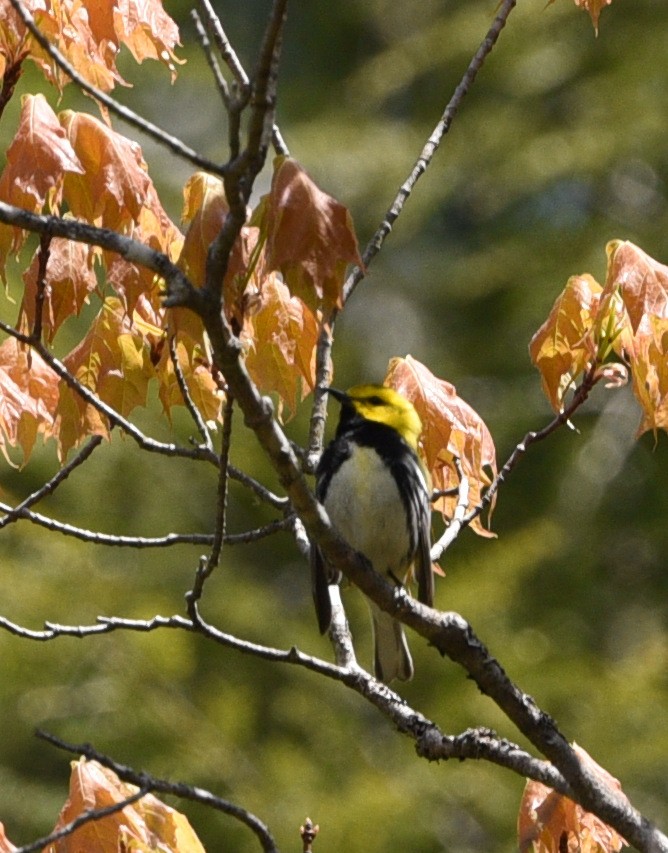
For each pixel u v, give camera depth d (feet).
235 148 13.92
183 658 50.16
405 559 22.76
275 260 14.85
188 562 55.98
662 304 18.78
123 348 20.17
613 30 67.00
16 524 51.83
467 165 67.56
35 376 20.43
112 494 55.62
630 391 64.28
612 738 49.85
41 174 16.88
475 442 20.76
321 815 46.21
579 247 65.46
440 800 48.29
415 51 67.46
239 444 57.98
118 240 14.88
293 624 54.24
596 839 18.01
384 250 72.74
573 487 62.18
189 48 71.05
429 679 51.03
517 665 51.03
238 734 49.65
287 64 78.69
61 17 18.03
